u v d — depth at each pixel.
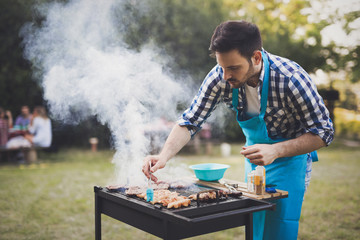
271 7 12.27
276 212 2.02
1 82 9.04
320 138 1.78
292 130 2.00
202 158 8.18
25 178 5.93
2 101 9.27
